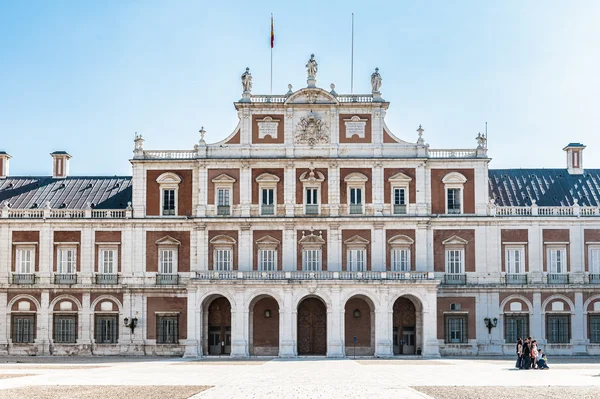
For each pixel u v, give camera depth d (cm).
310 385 4431
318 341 8300
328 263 8188
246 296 7812
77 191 8994
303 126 8362
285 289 7788
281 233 8250
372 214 8262
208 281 7794
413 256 8212
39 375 5175
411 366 6216
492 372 5525
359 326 8219
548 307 8288
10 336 8356
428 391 4122
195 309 7819
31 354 8294
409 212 8275
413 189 8306
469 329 8225
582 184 8881
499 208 8375
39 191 9012
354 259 8219
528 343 5928
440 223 8306
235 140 8394
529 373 5425
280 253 8231
